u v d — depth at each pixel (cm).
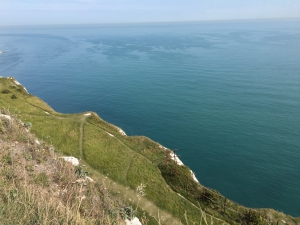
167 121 7044
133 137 4666
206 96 8788
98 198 2186
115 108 8175
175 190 3366
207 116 7231
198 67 12675
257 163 5056
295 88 9119
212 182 4500
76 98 9225
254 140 5894
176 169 3759
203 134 6228
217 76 11044
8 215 1280
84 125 4838
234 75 11056
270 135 6088
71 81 11256
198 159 5197
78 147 4094
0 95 5822
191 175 3806
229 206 3184
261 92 8906
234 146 5662
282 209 3897
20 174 1961
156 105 8212
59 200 1783
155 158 4050
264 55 14850
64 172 2394
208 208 3105
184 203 3123
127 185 3316
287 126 6481
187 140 5981
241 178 4619
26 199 1522
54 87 10500
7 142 2592
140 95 9212
